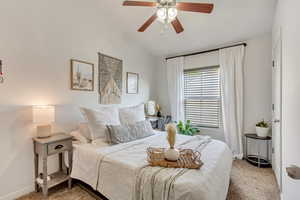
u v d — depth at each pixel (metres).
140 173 1.42
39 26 2.09
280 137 1.96
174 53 4.06
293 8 1.34
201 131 3.69
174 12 1.77
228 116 3.21
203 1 2.34
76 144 2.16
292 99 1.40
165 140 2.41
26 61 1.98
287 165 1.59
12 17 1.85
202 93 3.67
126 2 1.81
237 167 2.71
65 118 2.40
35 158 2.04
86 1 2.65
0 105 1.78
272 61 2.73
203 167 1.46
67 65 2.42
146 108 4.02
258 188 2.08
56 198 1.89
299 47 1.19
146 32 3.36
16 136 1.91
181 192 1.18
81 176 1.96
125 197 1.50
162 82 4.33
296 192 1.28
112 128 2.24
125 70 3.47
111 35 3.12
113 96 3.17
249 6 2.35
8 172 1.85
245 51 3.10
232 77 3.15
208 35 3.11
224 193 1.50
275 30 2.38
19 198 1.89
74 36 2.49
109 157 1.73
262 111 2.96
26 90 1.98
